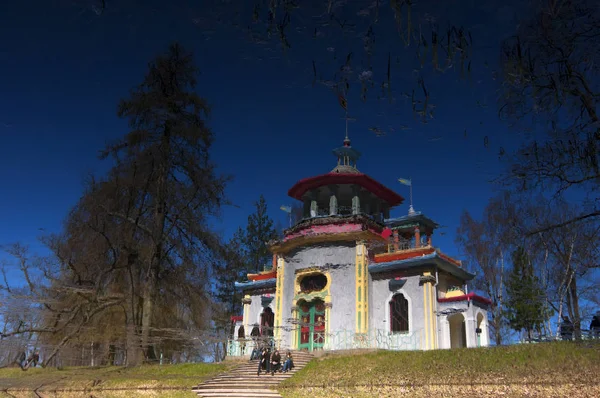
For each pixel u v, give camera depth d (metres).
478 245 42.03
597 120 14.89
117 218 34.78
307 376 25.45
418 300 29.97
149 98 37.19
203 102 39.03
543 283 36.22
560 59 13.72
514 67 12.16
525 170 17.20
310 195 36.25
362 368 25.03
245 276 52.97
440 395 20.12
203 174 37.59
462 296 29.23
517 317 36.75
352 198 35.28
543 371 20.09
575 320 29.58
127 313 34.44
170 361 38.00
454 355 24.09
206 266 37.81
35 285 27.25
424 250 31.64
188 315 37.78
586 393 17.67
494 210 36.88
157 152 36.69
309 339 31.88
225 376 27.34
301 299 32.72
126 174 35.72
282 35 8.37
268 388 24.52
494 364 21.91
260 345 32.19
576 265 29.28
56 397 26.33
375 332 30.55
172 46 38.69
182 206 36.75
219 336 38.69
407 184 41.34
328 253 32.72
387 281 31.55
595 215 19.14
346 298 31.30
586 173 16.62
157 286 35.69
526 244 23.67
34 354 26.86
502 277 40.53
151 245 35.72
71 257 32.22
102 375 29.09
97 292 31.00
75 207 34.16
